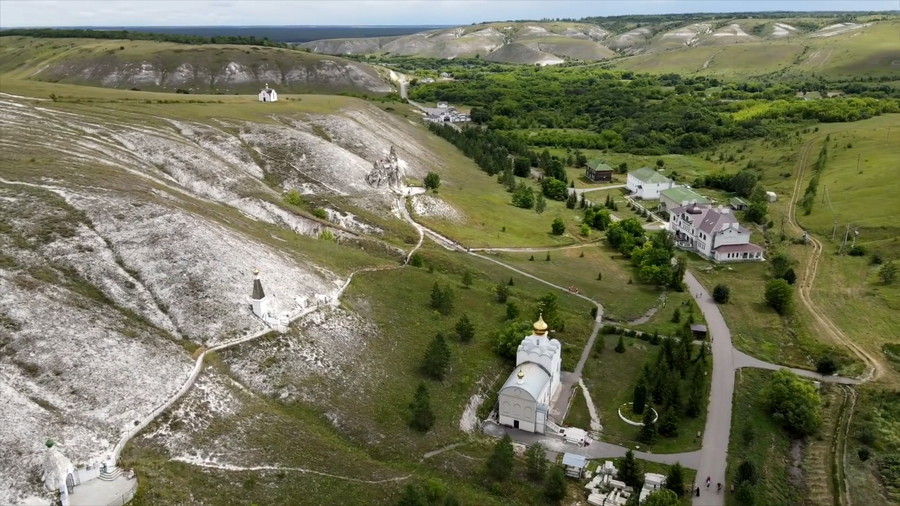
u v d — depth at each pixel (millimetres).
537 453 75438
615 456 81375
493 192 196875
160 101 191750
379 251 130375
